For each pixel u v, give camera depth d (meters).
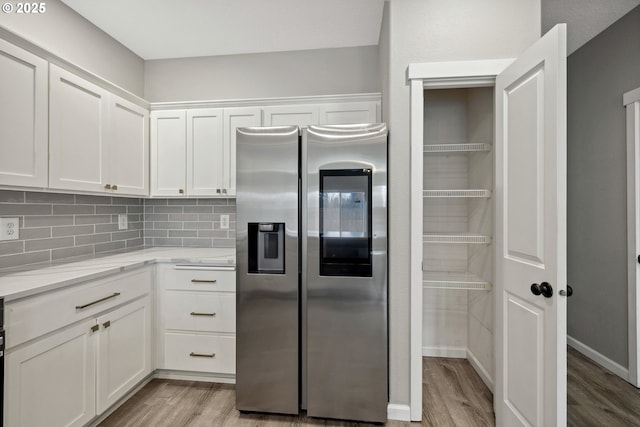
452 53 1.72
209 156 2.43
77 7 2.07
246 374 1.80
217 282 2.09
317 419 1.79
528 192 1.38
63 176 1.73
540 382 1.31
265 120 2.39
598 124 1.79
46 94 1.63
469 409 1.87
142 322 2.02
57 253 1.99
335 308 1.73
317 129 1.74
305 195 1.77
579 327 1.91
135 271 1.95
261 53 2.68
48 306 1.38
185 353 2.13
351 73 2.59
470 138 2.38
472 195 1.93
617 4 1.65
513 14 1.69
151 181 2.49
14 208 1.73
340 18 2.20
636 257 1.63
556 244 1.20
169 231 2.76
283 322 1.77
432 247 2.50
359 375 1.73
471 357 2.40
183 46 2.57
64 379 1.46
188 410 1.86
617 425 1.58
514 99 1.49
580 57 1.86
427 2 1.74
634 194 1.64
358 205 1.74
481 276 2.15
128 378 1.89
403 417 1.77
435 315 2.54
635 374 1.64
